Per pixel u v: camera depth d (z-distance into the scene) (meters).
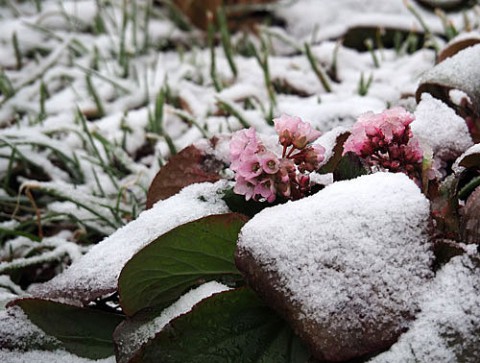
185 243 0.53
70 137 0.85
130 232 0.58
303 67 0.95
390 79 0.89
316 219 0.51
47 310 0.57
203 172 0.63
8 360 0.56
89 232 0.74
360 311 0.49
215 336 0.53
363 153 0.56
